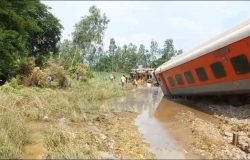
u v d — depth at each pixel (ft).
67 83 93.71
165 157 29.04
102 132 38.88
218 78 52.54
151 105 67.82
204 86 58.39
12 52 79.71
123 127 42.65
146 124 45.16
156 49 354.33
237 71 46.93
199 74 58.90
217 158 29.17
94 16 207.82
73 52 201.87
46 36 131.95
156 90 115.44
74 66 138.21
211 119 50.11
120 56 322.55
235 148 33.06
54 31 132.16
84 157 27.30
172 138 36.27
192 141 34.83
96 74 176.86
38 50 132.77
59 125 42.37
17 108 44.68
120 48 330.54
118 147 31.99
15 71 83.46
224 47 48.52
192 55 60.08
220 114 53.26
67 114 50.14
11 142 30.83
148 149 31.68
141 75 185.47
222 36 51.31
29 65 84.84
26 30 96.68
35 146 32.19
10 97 48.98
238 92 49.37
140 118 50.55
